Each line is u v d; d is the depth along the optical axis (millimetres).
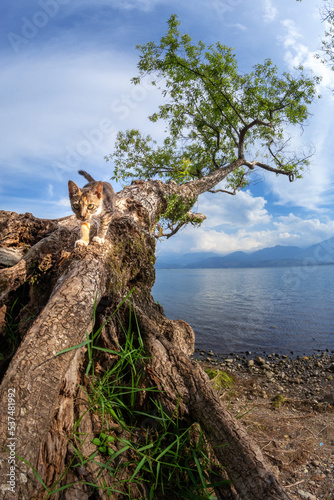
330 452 4074
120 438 2703
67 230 5035
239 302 22062
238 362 9352
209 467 2719
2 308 3980
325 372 8117
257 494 2207
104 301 3881
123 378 3391
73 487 2287
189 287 38562
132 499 2436
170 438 2934
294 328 13617
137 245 4629
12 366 2359
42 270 4387
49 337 2562
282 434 4535
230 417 2758
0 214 5707
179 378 3119
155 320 4148
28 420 2129
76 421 2732
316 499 3191
